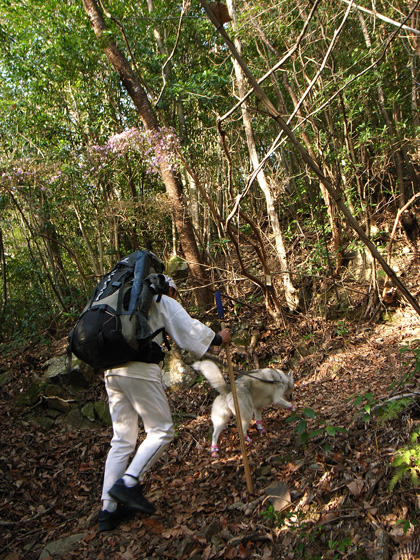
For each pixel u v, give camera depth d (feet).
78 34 26.30
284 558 7.61
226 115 7.91
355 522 7.75
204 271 25.58
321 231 26.50
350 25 26.58
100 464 13.69
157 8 27.48
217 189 26.30
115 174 28.58
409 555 6.79
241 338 22.54
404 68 28.63
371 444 9.45
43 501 11.85
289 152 32.01
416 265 25.61
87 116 28.96
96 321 9.04
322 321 23.66
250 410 12.45
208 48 29.66
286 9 22.40
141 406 9.26
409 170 29.35
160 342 9.92
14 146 27.45
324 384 17.99
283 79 25.29
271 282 22.67
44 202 26.84
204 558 7.93
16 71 27.22
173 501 10.14
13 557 9.34
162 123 23.04
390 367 17.40
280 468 10.27
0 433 16.43
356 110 24.34
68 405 18.21
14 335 24.80
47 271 25.91
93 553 8.71
